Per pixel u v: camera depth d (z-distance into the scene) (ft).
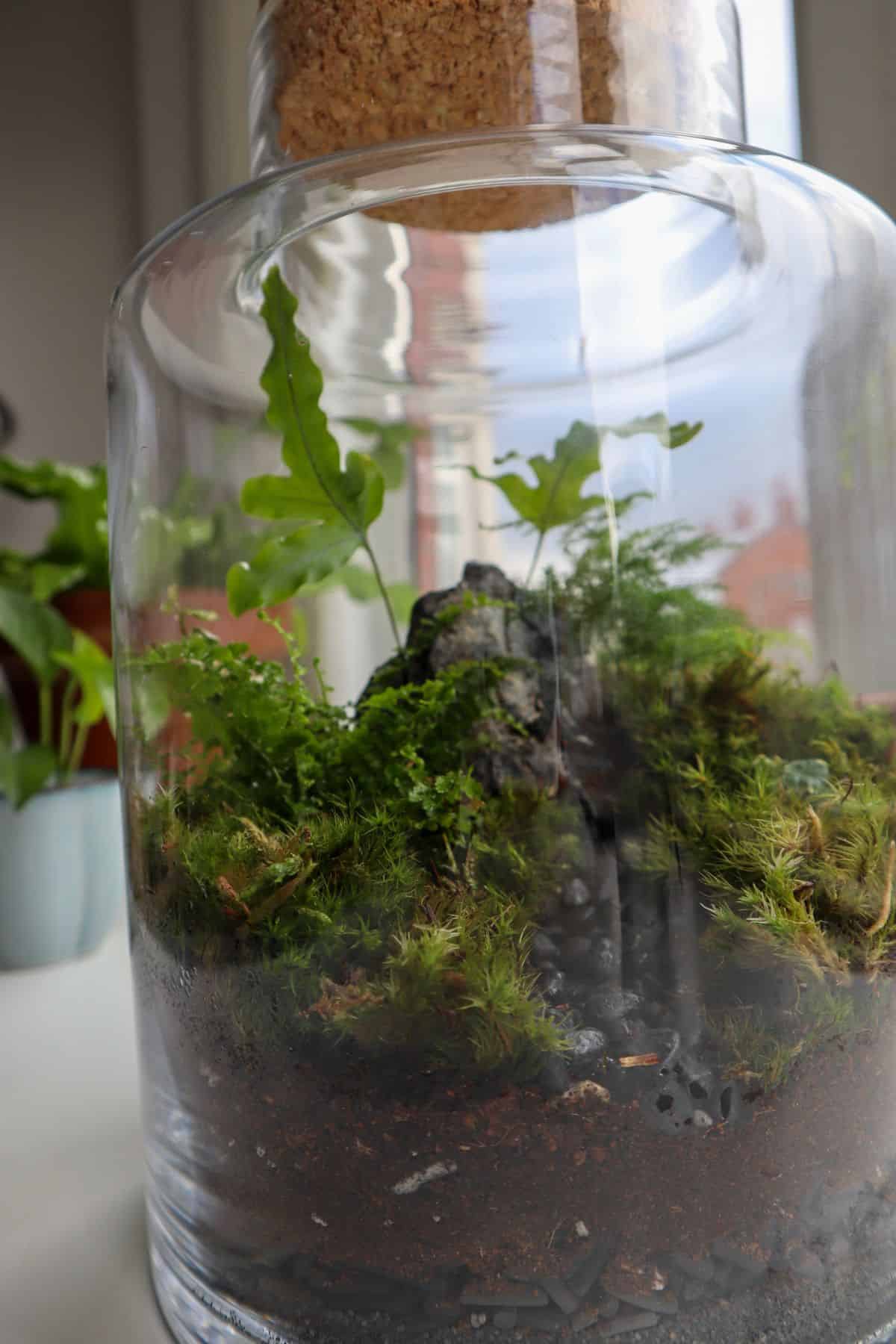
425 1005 0.63
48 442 2.80
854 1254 0.68
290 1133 0.66
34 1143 1.10
